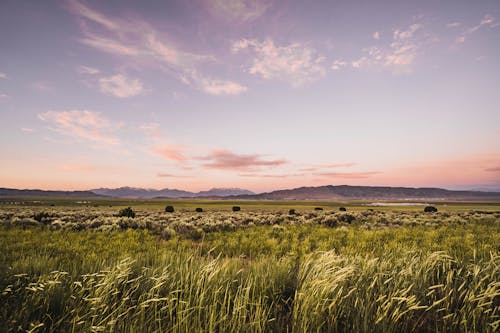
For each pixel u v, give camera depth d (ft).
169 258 18.11
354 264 14.56
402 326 9.89
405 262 15.78
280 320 10.75
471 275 13.96
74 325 8.85
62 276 13.35
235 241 38.70
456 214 132.36
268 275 14.25
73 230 53.57
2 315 9.70
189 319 9.72
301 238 44.24
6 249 30.71
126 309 9.98
